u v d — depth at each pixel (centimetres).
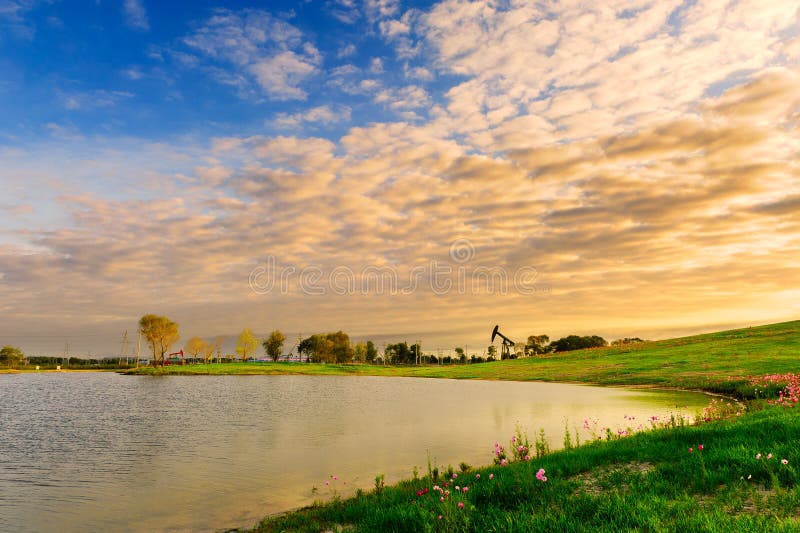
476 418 2734
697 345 8388
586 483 901
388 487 1171
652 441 1198
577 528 644
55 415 3531
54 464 1761
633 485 827
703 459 916
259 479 1441
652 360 7088
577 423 2331
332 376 10925
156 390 6438
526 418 2636
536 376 7269
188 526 1041
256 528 986
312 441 2114
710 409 2041
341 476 1438
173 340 13525
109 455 1919
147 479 1491
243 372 11744
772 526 584
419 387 6419
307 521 951
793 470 776
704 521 620
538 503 790
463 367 12206
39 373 14538
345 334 17588
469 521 703
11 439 2389
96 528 1046
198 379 9825
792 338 7188
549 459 1170
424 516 733
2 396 5538
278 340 17512
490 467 1206
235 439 2231
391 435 2212
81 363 19312
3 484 1456
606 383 5425
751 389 3067
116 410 3841
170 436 2394
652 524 624
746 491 748
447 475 1182
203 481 1443
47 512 1169
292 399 4644
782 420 1230
